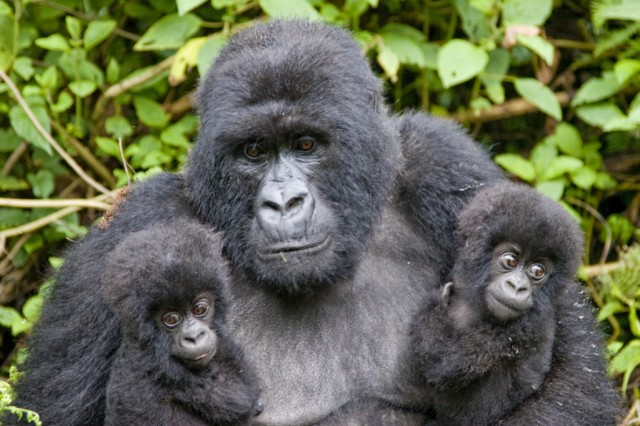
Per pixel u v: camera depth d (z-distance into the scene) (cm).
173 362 1016
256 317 1147
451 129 1280
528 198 1128
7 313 1588
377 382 1142
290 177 1084
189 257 1026
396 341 1157
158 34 1662
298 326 1141
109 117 1745
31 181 1700
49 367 1131
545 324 1110
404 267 1202
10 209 1681
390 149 1186
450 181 1227
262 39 1155
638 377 1566
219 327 1052
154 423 1003
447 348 1092
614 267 1645
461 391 1103
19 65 1664
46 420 1110
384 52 1658
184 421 1016
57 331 1144
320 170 1106
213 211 1138
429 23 1803
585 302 1215
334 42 1159
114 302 1029
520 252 1095
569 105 1812
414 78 1831
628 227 1734
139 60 1806
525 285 1074
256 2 1664
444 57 1598
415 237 1218
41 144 1623
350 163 1119
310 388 1128
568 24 1841
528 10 1648
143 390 1008
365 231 1148
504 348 1087
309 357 1134
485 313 1096
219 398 1023
